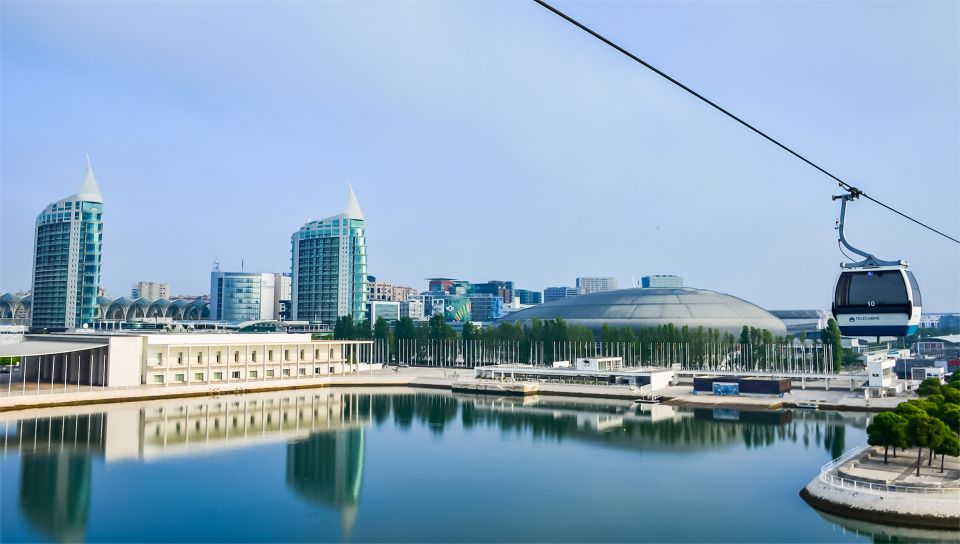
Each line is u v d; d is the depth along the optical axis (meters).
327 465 97.94
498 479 90.50
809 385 190.88
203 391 175.00
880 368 163.88
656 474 93.12
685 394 177.88
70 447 107.25
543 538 67.56
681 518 73.31
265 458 102.19
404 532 69.25
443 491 84.56
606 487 86.25
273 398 174.50
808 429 128.62
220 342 182.88
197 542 65.81
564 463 100.06
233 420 136.88
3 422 128.00
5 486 84.75
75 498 80.12
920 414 76.69
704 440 117.88
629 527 70.50
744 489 84.56
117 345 162.50
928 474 76.06
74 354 174.62
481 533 69.06
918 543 64.75
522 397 182.38
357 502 79.75
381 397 180.50
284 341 199.00
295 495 82.25
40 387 159.50
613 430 128.62
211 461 99.56
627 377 194.38
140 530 69.31
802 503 77.88
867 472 77.69
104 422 129.88
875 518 68.12
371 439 118.50
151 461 98.75
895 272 37.31
